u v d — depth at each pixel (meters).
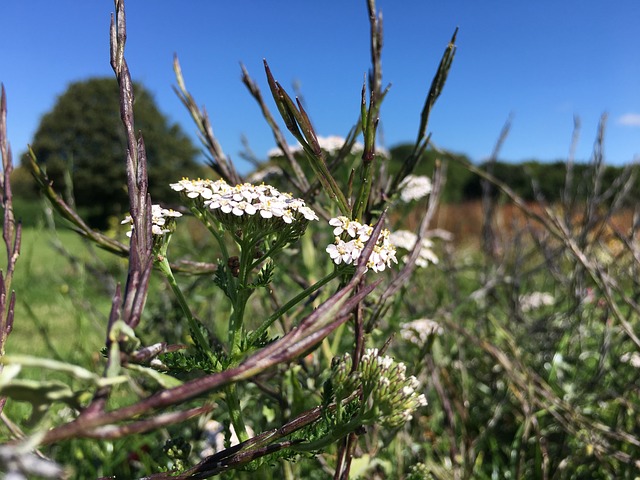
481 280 0.63
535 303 0.63
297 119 0.16
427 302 0.58
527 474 0.38
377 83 0.24
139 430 0.08
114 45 0.15
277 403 0.28
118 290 0.11
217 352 0.20
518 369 0.42
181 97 0.29
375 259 0.17
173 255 0.50
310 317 0.11
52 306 0.92
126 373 0.10
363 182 0.18
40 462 0.07
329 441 0.16
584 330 0.54
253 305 0.50
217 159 0.29
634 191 0.63
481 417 0.47
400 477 0.34
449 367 0.48
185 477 0.14
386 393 0.15
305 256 0.37
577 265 0.51
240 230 0.18
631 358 0.44
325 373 0.29
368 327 0.25
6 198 0.17
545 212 0.37
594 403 0.44
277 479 0.32
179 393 0.09
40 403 0.08
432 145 0.38
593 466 0.38
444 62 0.23
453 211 2.79
